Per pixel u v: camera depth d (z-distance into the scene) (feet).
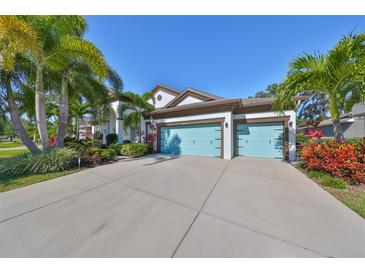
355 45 17.30
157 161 30.83
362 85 16.61
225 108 33.99
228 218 10.26
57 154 24.45
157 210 11.56
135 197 13.92
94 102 37.86
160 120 45.29
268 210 11.19
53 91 34.60
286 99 21.25
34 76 28.55
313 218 10.03
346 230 8.75
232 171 22.45
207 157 35.55
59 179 19.51
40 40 23.85
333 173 17.25
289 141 31.14
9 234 8.95
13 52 20.26
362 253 7.17
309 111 86.38
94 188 16.26
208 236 8.51
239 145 36.78
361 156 16.70
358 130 51.44
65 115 31.04
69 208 12.02
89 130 89.04
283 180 18.10
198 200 13.12
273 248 7.56
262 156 34.50
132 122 49.16
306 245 7.68
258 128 34.88
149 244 8.00
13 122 27.27
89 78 33.12
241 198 13.32
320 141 22.45
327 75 18.62
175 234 8.75
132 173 21.86
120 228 9.39
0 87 26.32
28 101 33.14
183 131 41.22
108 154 31.45
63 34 25.99
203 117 37.29
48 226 9.70
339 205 11.72
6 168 21.85
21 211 11.62
